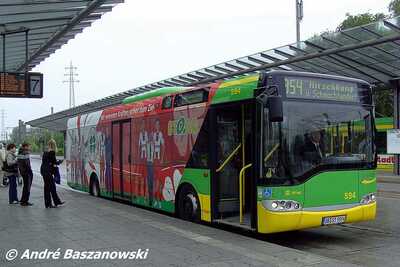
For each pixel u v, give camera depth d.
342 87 9.25
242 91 9.12
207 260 6.76
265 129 8.50
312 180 8.65
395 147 28.83
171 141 11.59
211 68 26.94
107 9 13.25
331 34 21.27
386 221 11.97
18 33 14.95
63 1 11.94
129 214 11.14
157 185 12.24
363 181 9.25
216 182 9.95
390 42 20.33
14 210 11.97
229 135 9.96
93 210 11.89
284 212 8.39
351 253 8.59
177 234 8.62
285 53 23.14
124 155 14.28
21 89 14.23
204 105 10.34
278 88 8.60
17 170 13.96
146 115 12.91
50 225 9.56
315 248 9.01
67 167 20.17
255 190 8.66
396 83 29.11
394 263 7.85
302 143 8.66
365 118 9.45
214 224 10.51
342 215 8.91
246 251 7.31
